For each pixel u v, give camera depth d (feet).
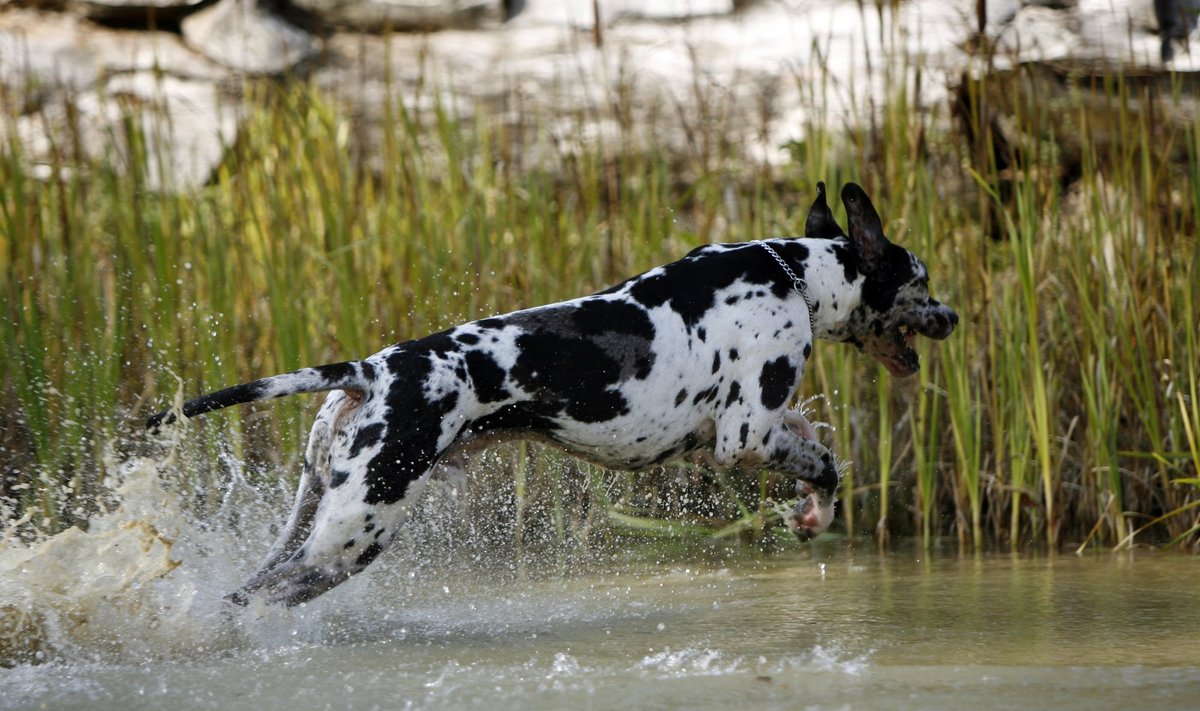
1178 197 36.81
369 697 18.49
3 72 48.88
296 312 34.65
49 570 22.57
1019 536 34.73
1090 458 33.91
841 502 37.50
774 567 31.22
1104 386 32.83
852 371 35.91
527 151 45.01
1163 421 33.86
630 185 41.09
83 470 32.89
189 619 21.94
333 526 22.18
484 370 23.38
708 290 25.85
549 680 19.43
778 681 19.12
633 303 25.12
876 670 19.74
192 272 35.94
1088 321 32.99
